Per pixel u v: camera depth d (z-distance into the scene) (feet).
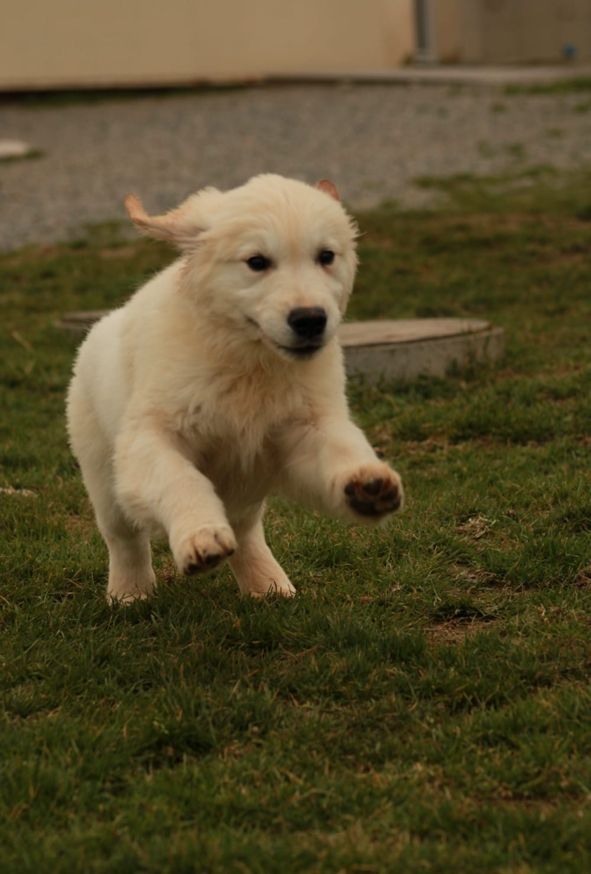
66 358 53.21
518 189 88.89
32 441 42.32
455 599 27.53
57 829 19.04
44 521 33.76
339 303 24.95
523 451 38.09
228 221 23.97
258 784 20.04
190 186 92.79
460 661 24.06
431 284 62.95
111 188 93.81
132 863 17.76
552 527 31.19
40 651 25.02
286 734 21.58
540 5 183.52
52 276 70.03
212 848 17.97
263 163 101.04
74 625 26.68
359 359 46.39
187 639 25.49
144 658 24.54
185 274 24.70
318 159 102.58
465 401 43.34
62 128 118.11
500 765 20.25
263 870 17.52
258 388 24.66
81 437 28.40
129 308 26.78
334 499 23.34
